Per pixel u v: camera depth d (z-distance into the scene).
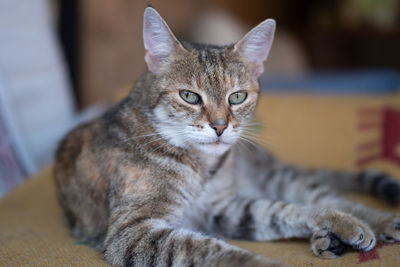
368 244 0.60
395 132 0.78
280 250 0.62
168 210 0.64
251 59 0.68
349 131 0.81
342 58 1.80
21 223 0.67
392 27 1.78
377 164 0.76
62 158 0.69
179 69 0.65
